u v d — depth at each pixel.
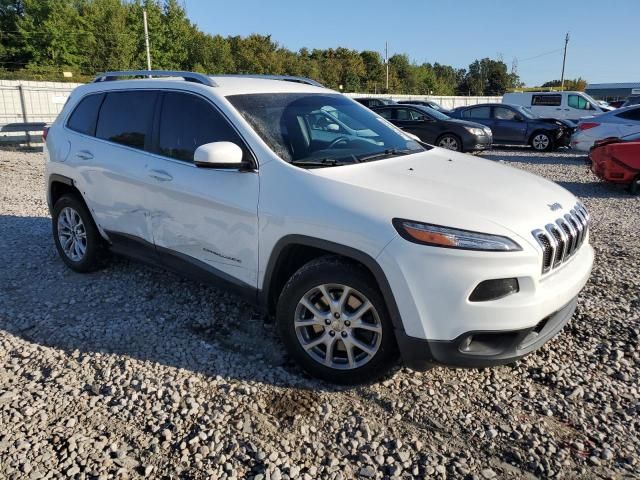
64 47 49.09
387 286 2.77
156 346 3.59
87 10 51.50
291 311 3.15
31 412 2.88
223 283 3.61
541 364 3.40
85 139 4.57
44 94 22.20
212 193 3.49
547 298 2.79
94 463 2.52
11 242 5.86
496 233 2.69
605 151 9.27
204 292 4.45
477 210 2.82
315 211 3.00
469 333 2.69
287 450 2.62
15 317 4.01
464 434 2.75
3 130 15.54
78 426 2.78
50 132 4.98
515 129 16.92
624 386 3.18
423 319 2.72
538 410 2.95
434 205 2.82
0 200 8.09
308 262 3.14
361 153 3.63
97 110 4.57
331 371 3.10
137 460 2.55
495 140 17.30
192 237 3.71
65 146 4.72
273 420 2.84
